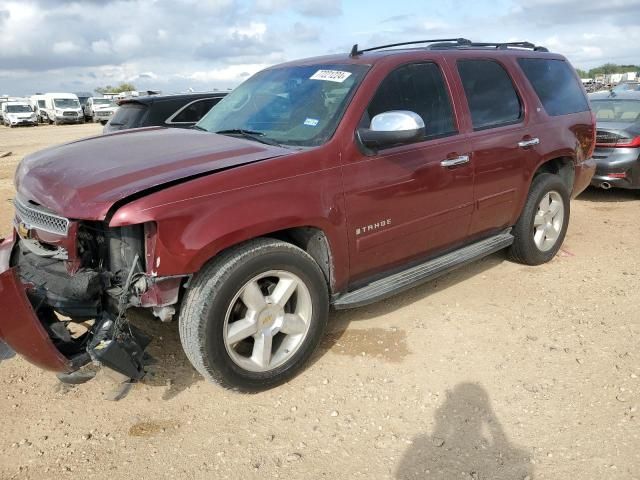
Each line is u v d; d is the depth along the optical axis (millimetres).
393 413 3143
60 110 38031
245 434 2988
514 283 4895
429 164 3879
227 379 3100
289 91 3975
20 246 3486
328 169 3342
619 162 7723
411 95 3914
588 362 3604
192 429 3033
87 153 3375
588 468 2701
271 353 3330
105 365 2760
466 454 2818
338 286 3576
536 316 4266
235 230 2920
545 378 3445
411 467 2738
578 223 6910
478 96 4418
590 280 4953
